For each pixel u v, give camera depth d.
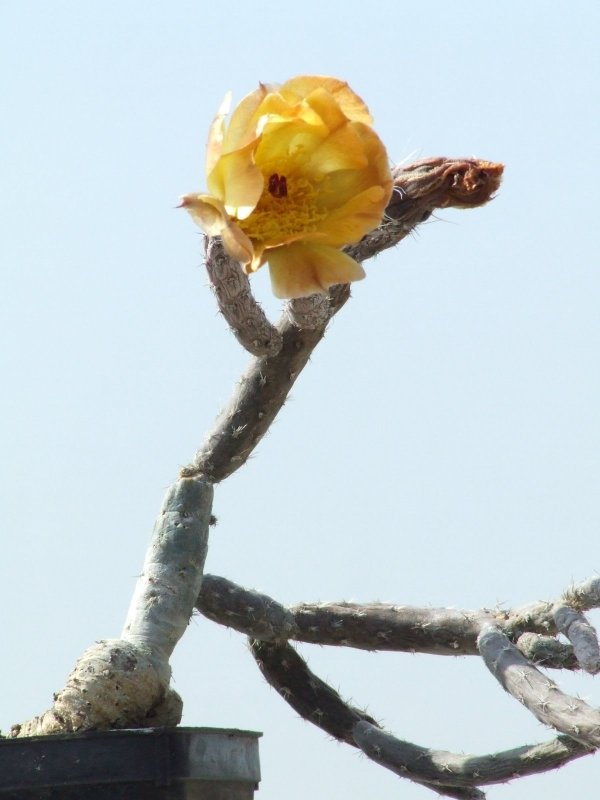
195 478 1.72
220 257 1.67
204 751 1.68
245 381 1.71
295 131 1.63
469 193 1.69
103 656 1.69
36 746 1.67
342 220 1.63
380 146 1.63
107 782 1.67
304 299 1.68
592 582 1.70
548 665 1.71
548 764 1.71
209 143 1.62
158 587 1.71
